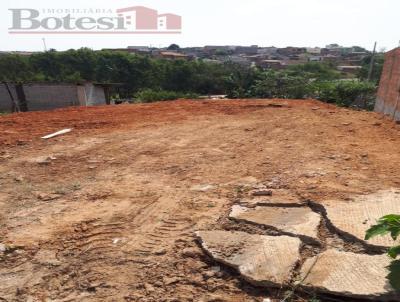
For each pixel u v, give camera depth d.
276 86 28.67
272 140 6.96
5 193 4.79
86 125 9.06
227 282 2.82
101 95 22.00
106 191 4.71
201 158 5.97
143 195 4.52
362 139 6.77
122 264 3.09
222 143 6.93
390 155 5.62
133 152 6.52
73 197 4.57
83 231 3.68
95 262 3.14
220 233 3.44
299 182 4.58
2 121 9.74
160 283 2.84
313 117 9.19
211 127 8.47
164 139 7.42
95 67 49.69
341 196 4.04
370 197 3.96
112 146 6.97
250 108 11.04
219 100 13.35
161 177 5.16
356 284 2.58
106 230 3.67
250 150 6.32
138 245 3.36
